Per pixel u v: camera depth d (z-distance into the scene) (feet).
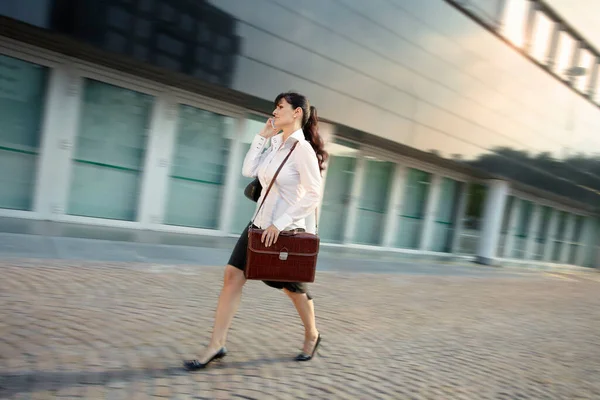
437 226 49.85
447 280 33.22
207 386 10.48
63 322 12.82
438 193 49.26
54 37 22.65
